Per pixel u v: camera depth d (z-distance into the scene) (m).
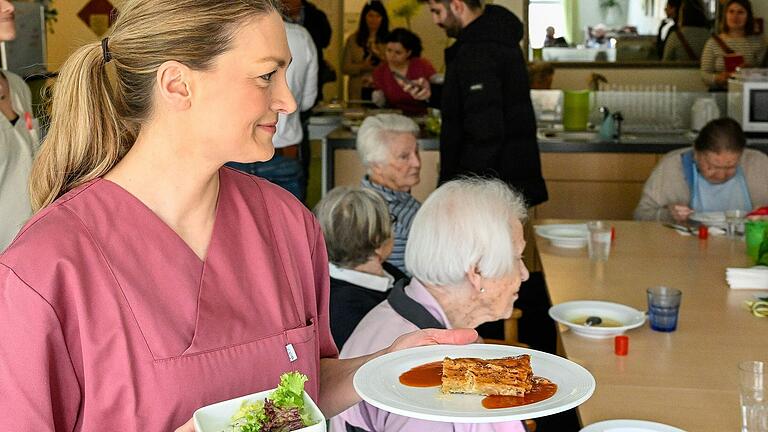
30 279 1.09
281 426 1.03
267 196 1.33
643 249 3.40
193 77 1.13
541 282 4.71
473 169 3.81
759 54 6.23
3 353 1.08
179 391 1.16
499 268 1.89
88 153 1.19
